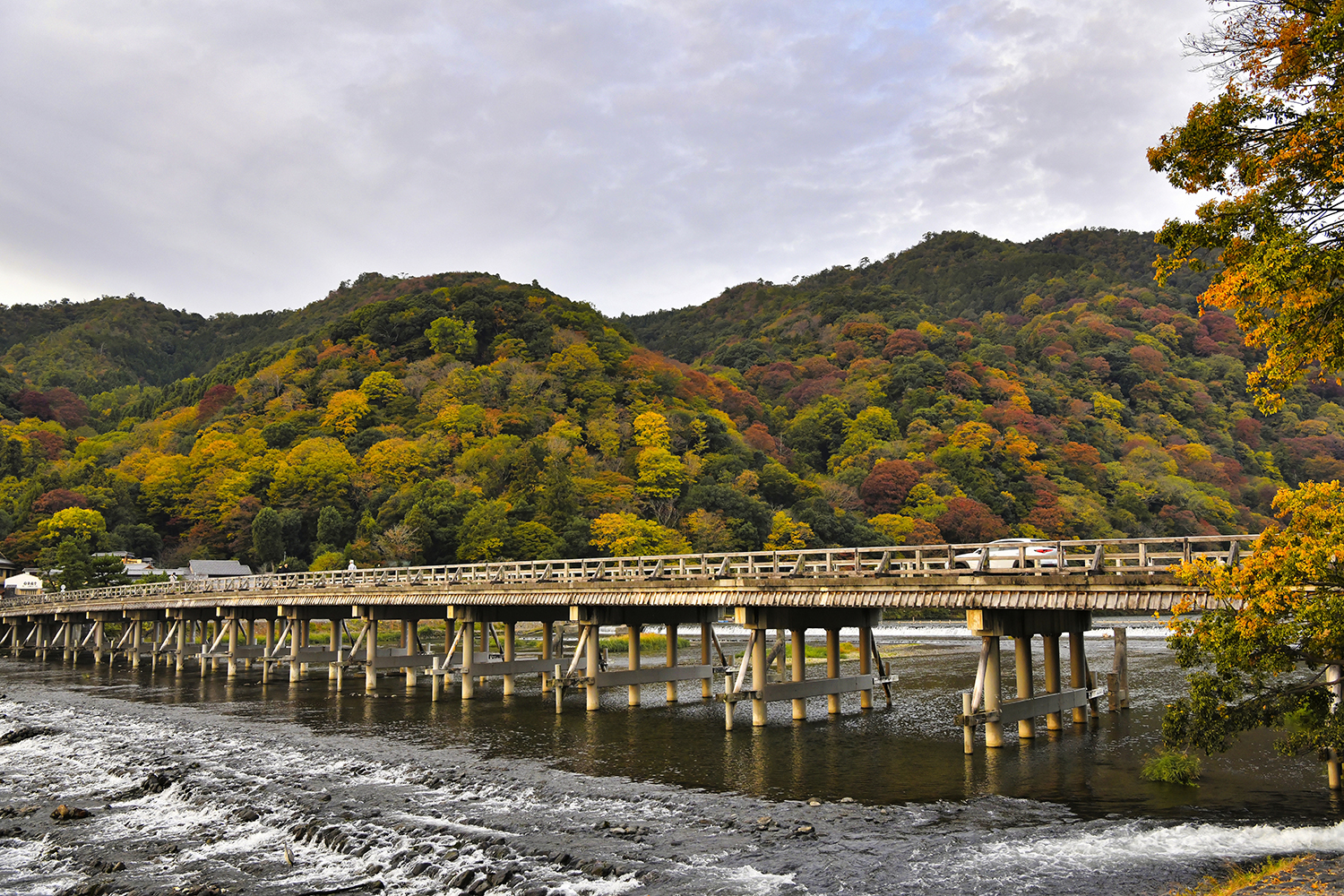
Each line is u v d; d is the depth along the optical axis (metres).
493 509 118.31
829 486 145.88
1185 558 23.41
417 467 140.00
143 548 136.75
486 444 141.75
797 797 23.59
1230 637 19.48
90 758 32.22
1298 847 18.19
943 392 183.00
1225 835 19.11
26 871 20.75
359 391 168.88
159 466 148.12
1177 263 18.66
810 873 18.02
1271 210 17.12
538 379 172.25
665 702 43.66
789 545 123.06
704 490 130.62
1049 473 153.88
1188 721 20.92
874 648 40.06
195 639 85.12
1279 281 16.00
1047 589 25.56
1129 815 20.97
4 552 124.50
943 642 81.75
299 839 22.14
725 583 33.81
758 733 33.62
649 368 189.38
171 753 32.28
